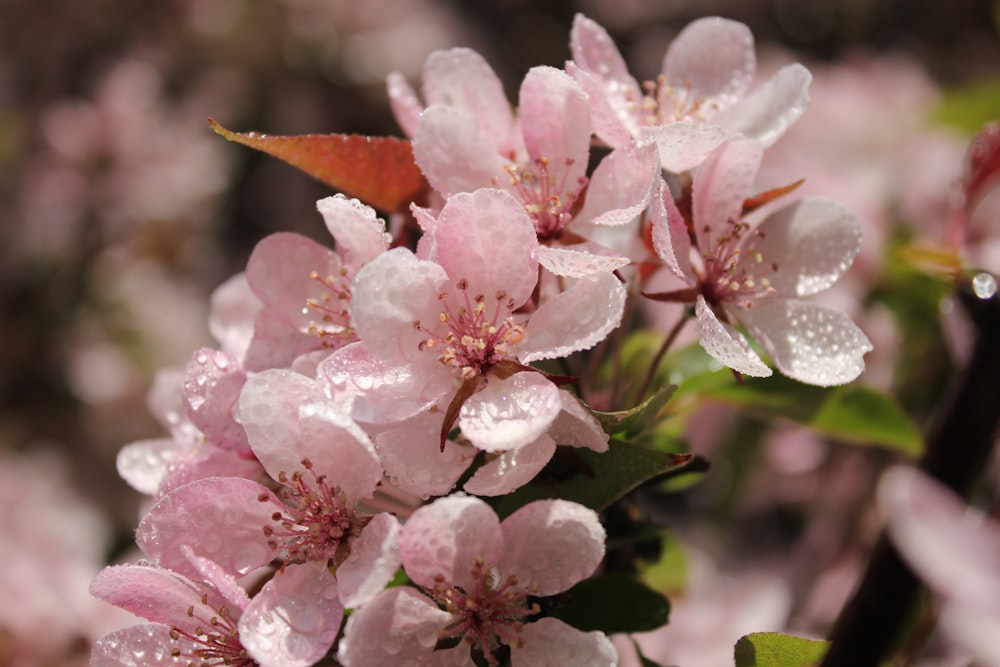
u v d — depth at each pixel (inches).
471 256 13.2
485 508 12.6
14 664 19.6
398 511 13.9
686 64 15.1
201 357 13.9
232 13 40.4
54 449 32.4
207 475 13.9
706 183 14.0
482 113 14.5
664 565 17.9
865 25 45.4
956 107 22.2
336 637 13.2
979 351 14.4
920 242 18.2
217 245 40.8
